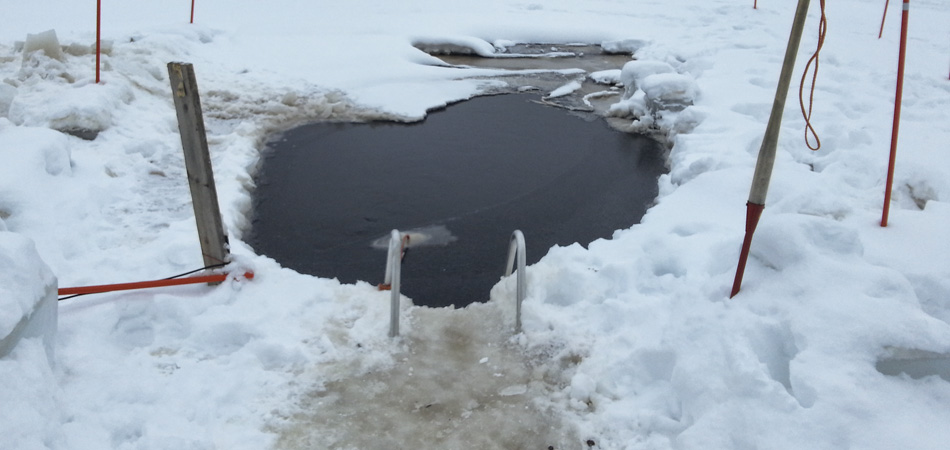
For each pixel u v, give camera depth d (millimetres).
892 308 3611
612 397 4195
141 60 11258
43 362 3719
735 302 4105
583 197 8273
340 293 5238
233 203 7219
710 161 7863
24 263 3781
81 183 7082
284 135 9961
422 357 4625
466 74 13508
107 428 3795
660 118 10688
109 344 4609
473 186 8500
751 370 3553
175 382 4246
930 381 3438
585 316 4883
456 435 3971
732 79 12125
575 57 16125
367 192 8203
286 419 4043
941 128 9445
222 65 12555
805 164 8203
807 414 3340
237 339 4719
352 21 16828
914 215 5602
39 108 8586
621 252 5711
